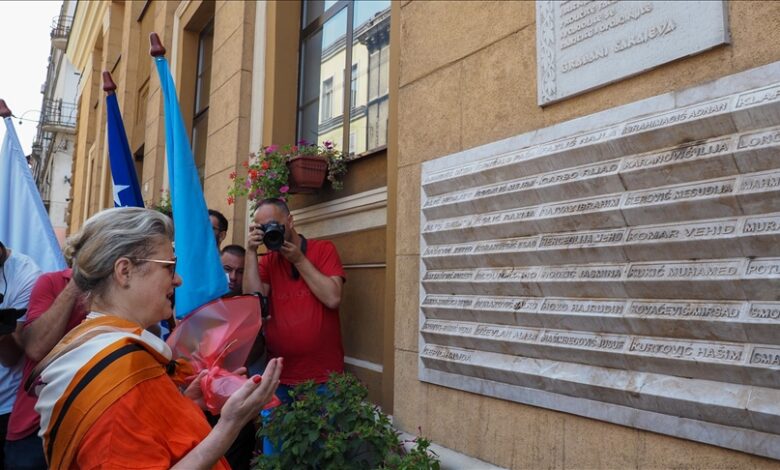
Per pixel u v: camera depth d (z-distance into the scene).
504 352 2.60
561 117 2.47
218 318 1.88
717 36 1.92
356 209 4.25
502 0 2.82
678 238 1.92
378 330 3.97
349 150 4.96
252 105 5.98
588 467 2.23
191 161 2.81
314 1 5.75
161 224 1.54
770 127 1.74
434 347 3.00
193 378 1.74
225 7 6.68
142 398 1.30
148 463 1.26
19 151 3.13
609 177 2.16
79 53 20.08
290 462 2.77
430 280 3.02
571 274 2.29
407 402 3.19
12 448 2.38
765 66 1.77
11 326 2.11
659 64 2.09
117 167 3.12
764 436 1.71
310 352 3.39
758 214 1.75
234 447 3.25
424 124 3.27
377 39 4.71
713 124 1.86
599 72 2.29
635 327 2.06
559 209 2.35
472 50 2.98
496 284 2.62
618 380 2.11
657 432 2.00
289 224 3.46
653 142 2.04
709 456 1.86
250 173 4.46
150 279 1.48
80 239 1.50
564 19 2.47
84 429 1.24
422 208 3.13
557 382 2.31
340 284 3.49
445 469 2.73
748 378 1.75
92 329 1.37
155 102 9.37
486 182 2.76
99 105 14.19
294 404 2.84
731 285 1.78
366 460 2.81
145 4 11.08
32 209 3.09
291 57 5.75
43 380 1.33
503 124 2.76
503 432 2.61
